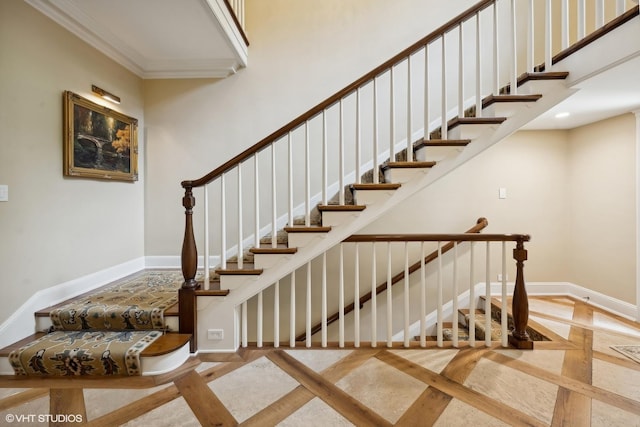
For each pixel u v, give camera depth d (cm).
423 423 146
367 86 328
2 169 195
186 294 212
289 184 218
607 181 304
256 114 335
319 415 152
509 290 345
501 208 346
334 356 209
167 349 190
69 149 241
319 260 334
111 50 283
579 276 337
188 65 324
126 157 306
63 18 233
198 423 147
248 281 217
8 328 197
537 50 324
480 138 217
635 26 169
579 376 184
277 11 336
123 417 151
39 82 219
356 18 333
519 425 144
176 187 339
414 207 342
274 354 212
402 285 339
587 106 260
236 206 335
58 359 183
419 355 209
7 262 198
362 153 328
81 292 255
